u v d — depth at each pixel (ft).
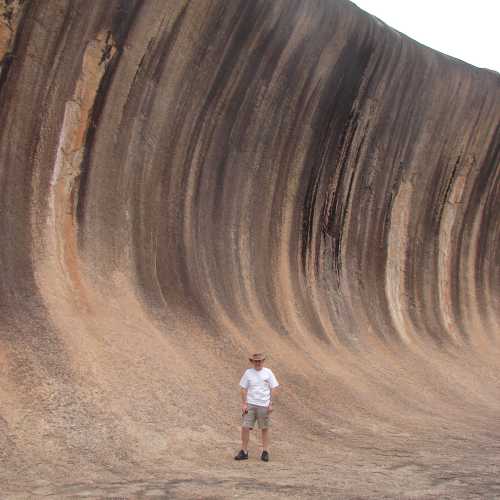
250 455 26.27
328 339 49.78
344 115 53.11
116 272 37.68
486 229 71.77
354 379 44.19
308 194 52.65
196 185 44.42
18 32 33.68
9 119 34.12
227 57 43.65
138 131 40.29
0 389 25.93
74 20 35.60
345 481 22.13
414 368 52.49
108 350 31.55
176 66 41.22
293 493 19.88
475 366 58.75
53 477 20.86
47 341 29.86
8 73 33.73
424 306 63.46
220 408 31.37
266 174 49.14
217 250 45.34
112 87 38.24
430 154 62.69
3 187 33.73
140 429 26.61
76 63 36.37
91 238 37.29
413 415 40.22
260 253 48.65
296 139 50.42
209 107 44.21
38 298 32.22
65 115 36.42
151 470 22.62
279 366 40.11
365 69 52.54
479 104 63.67
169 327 37.55
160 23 39.24
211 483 20.88
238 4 42.29
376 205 59.36
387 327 57.72
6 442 22.94
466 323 67.05
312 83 49.49
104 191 38.55
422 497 20.10
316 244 53.88
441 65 58.90
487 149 67.56
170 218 42.39
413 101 58.13
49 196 35.78
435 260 65.98
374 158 57.67
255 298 46.50
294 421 33.32
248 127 47.11
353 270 57.67
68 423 25.39
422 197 63.77
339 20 48.55
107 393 28.30
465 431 36.78
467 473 24.77
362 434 33.32
